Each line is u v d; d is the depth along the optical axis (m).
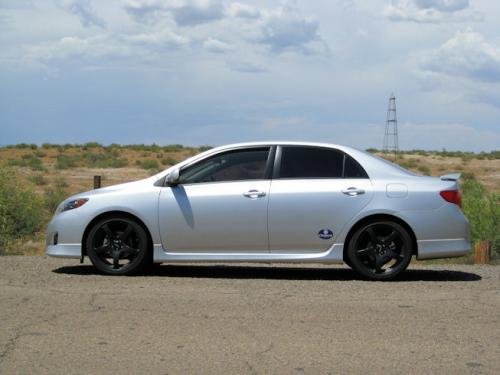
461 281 9.85
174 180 9.84
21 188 18.39
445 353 6.40
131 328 7.08
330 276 10.35
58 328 7.05
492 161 65.38
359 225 9.83
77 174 48.06
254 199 9.82
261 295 8.62
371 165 9.98
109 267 9.97
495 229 16.11
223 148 10.11
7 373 5.78
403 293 8.88
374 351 6.44
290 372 5.88
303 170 9.96
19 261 11.34
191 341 6.68
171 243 9.90
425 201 9.80
